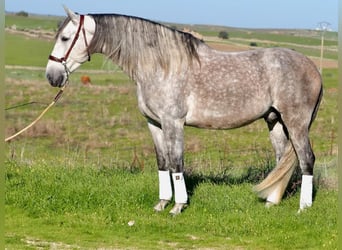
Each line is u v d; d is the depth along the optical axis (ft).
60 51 36.29
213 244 31.04
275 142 38.22
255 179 43.04
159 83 35.29
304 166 35.96
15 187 39.01
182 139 35.60
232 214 35.42
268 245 30.91
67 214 35.65
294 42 345.72
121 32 35.86
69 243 30.78
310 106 36.14
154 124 37.04
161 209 36.68
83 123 98.58
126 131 92.38
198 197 37.81
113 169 44.73
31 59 269.64
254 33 412.36
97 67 232.32
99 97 135.03
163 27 35.83
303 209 35.47
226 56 36.17
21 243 30.50
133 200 37.63
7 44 315.17
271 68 35.76
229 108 35.55
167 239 31.86
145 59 35.45
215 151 69.77
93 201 37.42
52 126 92.73
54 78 36.32
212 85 35.42
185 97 35.47
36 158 57.11
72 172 42.60
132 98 134.51
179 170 35.70
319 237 31.55
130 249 29.96
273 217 34.45
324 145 76.79
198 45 36.11
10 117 102.68
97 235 32.32
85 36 36.01
